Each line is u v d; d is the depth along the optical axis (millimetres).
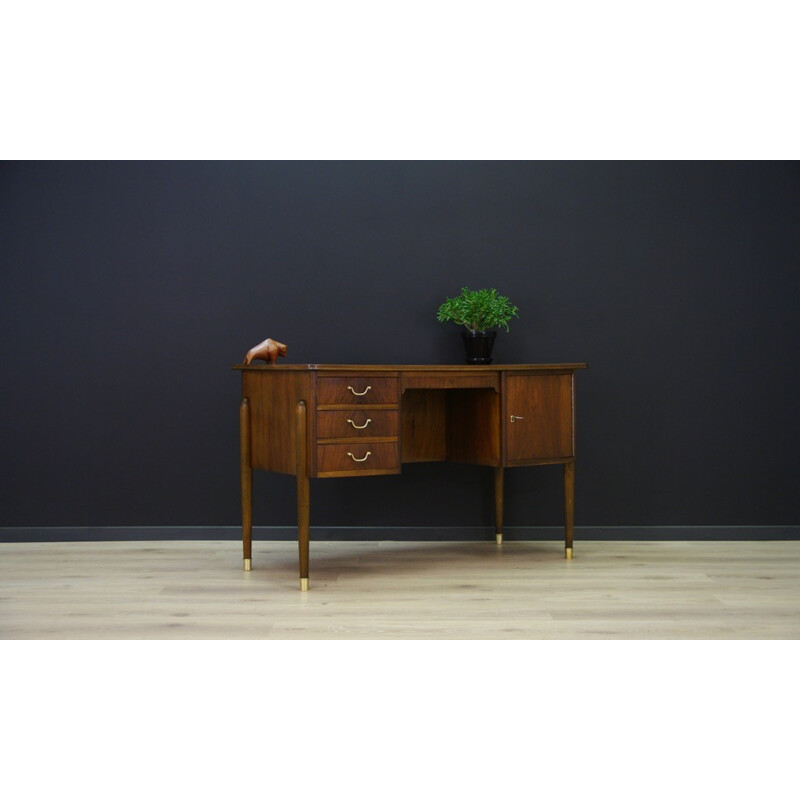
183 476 4504
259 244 4504
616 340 4562
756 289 4566
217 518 4520
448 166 4531
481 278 4539
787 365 4562
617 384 4566
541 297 4551
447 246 4535
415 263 4527
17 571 3895
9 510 4477
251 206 4504
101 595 3518
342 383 3615
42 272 4465
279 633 3039
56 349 4469
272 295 4508
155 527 4508
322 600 3457
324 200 4516
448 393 4312
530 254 4547
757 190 4566
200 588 3625
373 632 3051
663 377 4570
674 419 4574
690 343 4566
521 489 4566
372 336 4527
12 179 4457
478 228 4539
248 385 3955
